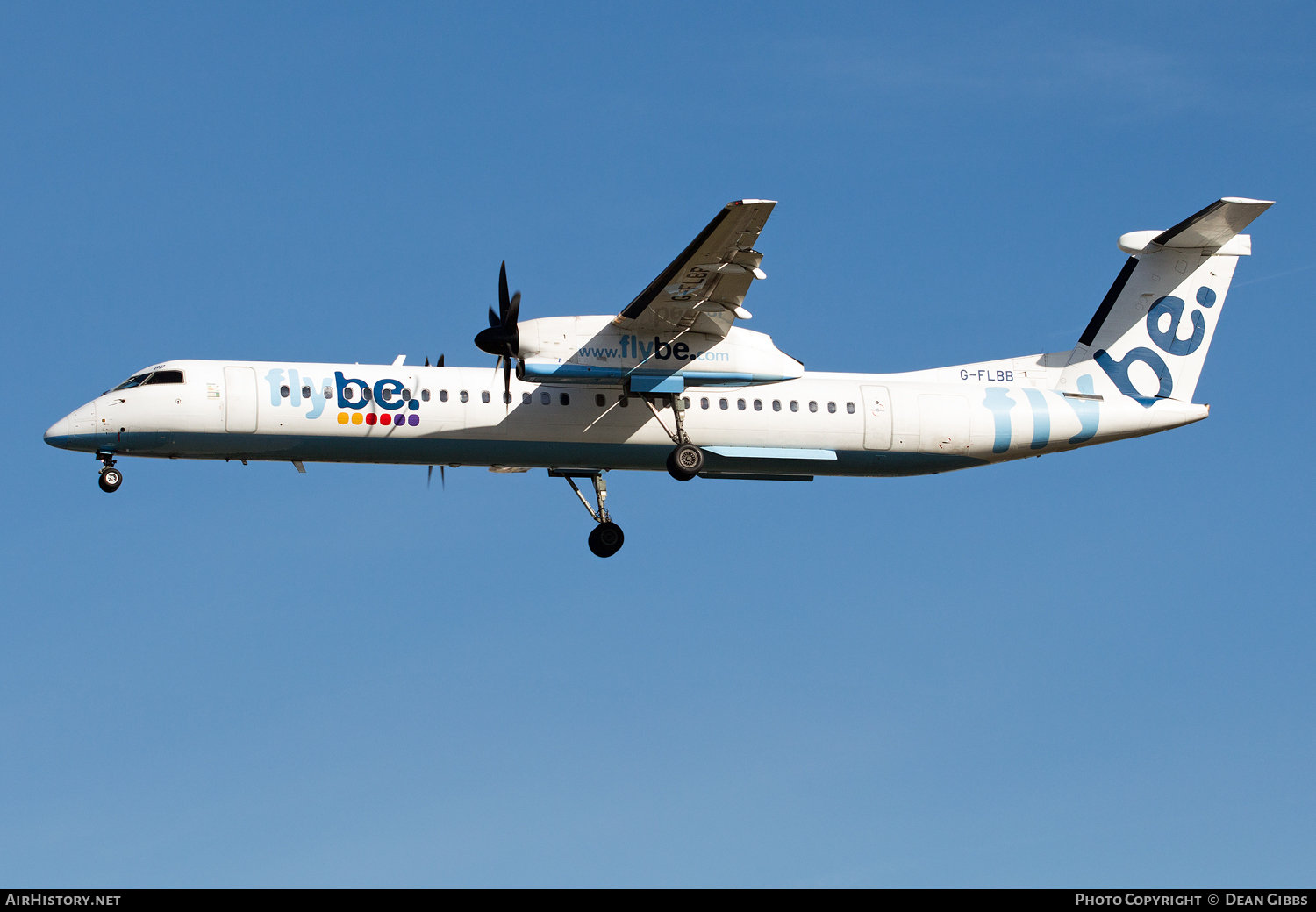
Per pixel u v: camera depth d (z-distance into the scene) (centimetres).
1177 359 9756
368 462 8656
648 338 8544
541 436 8662
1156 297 9788
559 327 8444
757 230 7706
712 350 8612
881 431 9175
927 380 9481
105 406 8256
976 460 9469
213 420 8281
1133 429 9619
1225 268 9806
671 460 8719
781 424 9012
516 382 8681
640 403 8788
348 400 8431
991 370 9594
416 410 8500
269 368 8469
